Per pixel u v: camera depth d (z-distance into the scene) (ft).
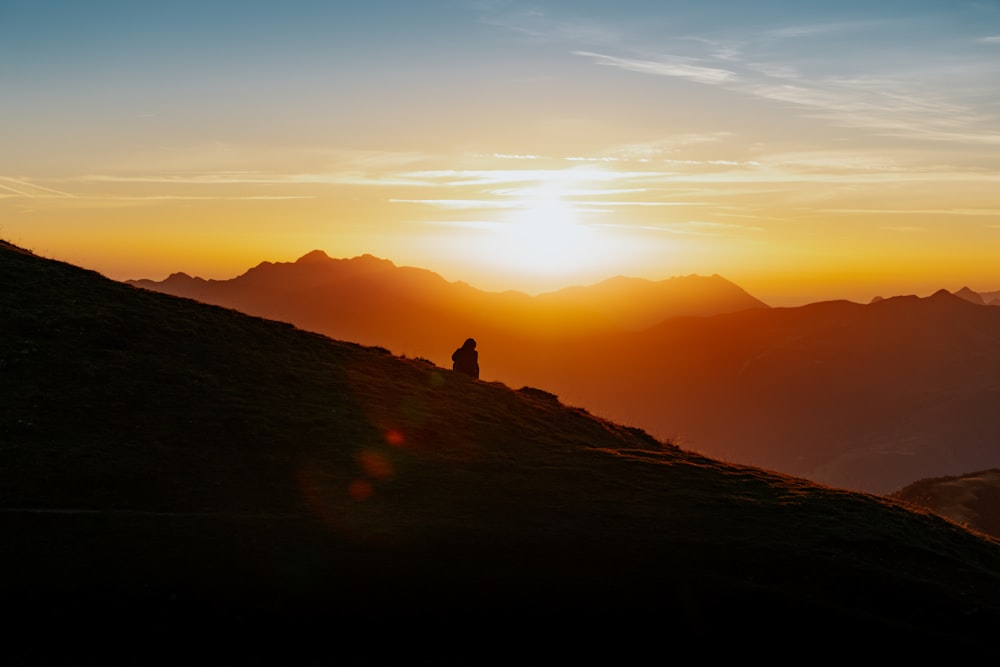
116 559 64.34
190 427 94.17
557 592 66.13
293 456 91.91
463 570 68.03
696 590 67.67
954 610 69.31
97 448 85.10
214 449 89.92
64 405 94.02
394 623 61.05
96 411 94.07
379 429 104.32
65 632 56.13
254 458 89.45
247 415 99.91
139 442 88.12
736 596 67.21
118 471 80.48
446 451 101.04
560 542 74.18
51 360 104.99
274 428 97.81
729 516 85.46
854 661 61.52
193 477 82.53
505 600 64.69
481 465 97.04
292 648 57.57
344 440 98.37
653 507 86.53
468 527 76.28
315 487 84.43
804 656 61.72
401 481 88.58
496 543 72.95
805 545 78.43
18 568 61.57
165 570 63.57
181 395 102.58
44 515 70.18
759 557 74.54
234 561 66.03
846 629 64.54
